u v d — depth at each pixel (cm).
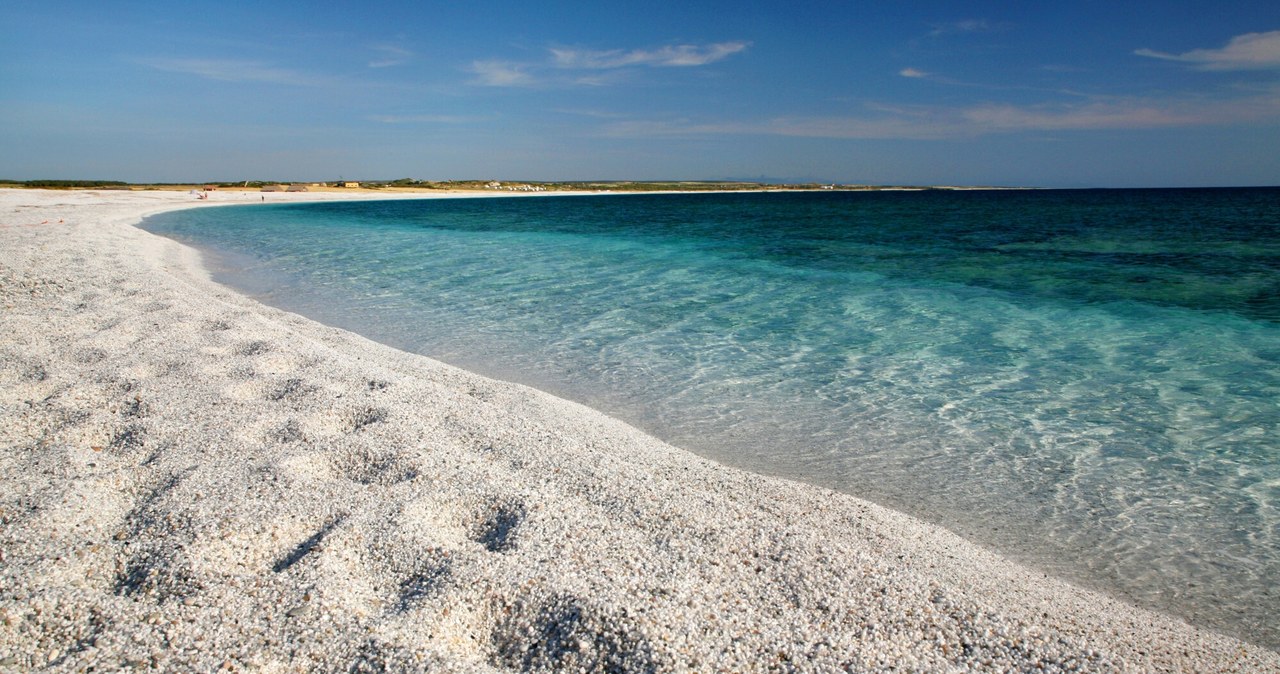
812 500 488
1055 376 823
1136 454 597
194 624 288
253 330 850
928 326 1104
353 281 1628
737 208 6694
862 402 740
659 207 7038
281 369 688
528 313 1230
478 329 1097
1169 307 1216
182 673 260
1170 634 349
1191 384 782
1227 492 525
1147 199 7731
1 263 1325
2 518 368
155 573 323
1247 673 318
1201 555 441
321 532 372
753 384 804
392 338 1028
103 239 1991
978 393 766
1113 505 509
